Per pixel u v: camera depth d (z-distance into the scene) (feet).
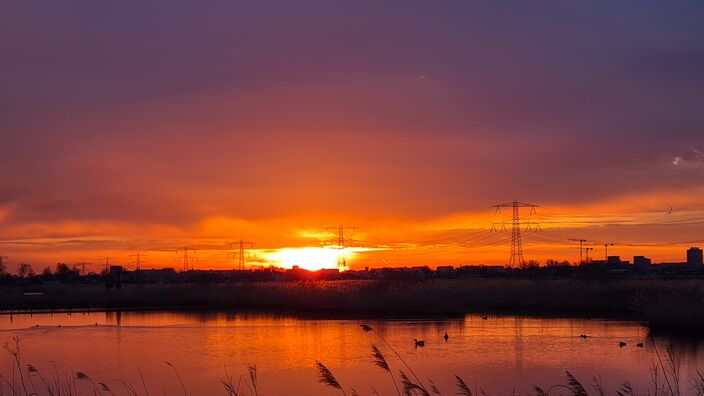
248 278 593.42
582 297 270.26
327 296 281.95
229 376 129.18
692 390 108.06
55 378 126.62
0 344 173.99
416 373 130.21
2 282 630.74
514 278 485.15
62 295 332.19
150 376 129.39
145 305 312.71
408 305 261.03
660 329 192.44
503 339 175.94
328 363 142.00
